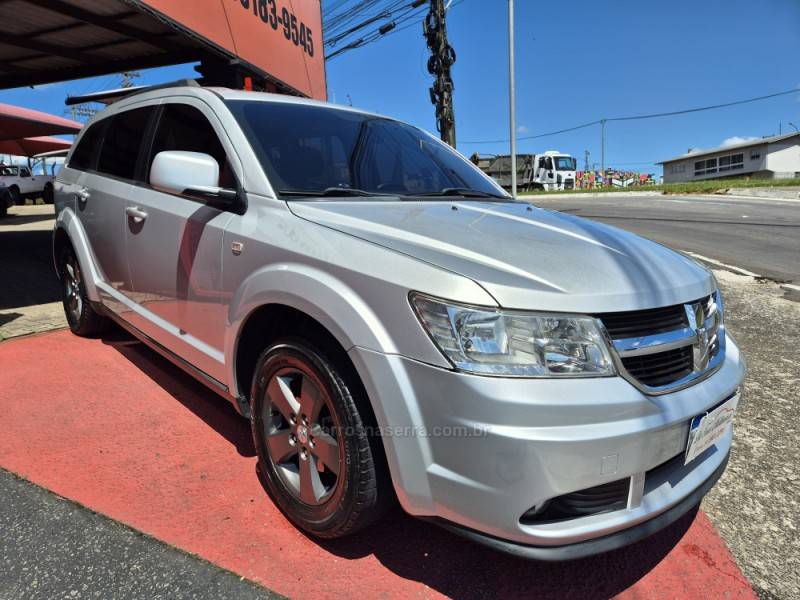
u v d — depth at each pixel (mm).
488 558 2076
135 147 3295
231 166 2494
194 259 2561
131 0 4691
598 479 1644
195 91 2908
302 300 1946
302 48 9188
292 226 2137
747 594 1975
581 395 1621
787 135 42625
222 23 6336
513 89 13188
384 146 3076
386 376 1719
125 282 3262
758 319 5285
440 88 12266
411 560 2049
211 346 2533
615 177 46562
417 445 1698
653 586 1990
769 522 2379
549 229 2332
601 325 1707
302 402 2045
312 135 2783
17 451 2609
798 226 12062
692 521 2379
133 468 2527
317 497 2041
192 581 1886
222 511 2260
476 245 1944
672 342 1845
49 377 3469
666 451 1793
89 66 8133
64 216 3992
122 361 3771
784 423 3234
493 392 1583
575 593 1935
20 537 2047
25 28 6422
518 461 1570
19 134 11906
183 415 3047
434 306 1665
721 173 47531
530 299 1664
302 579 1927
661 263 2143
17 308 5117
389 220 2139
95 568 1918
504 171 36906
